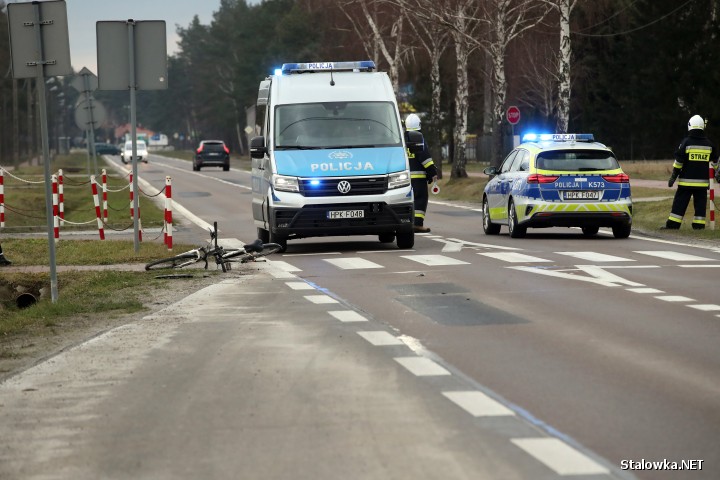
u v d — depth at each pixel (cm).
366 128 5644
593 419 1916
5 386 2314
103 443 1831
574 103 19775
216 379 2328
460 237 6241
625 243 5594
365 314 3234
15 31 3628
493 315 3164
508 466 1634
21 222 8762
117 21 5091
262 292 3825
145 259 5044
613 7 18262
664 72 17025
